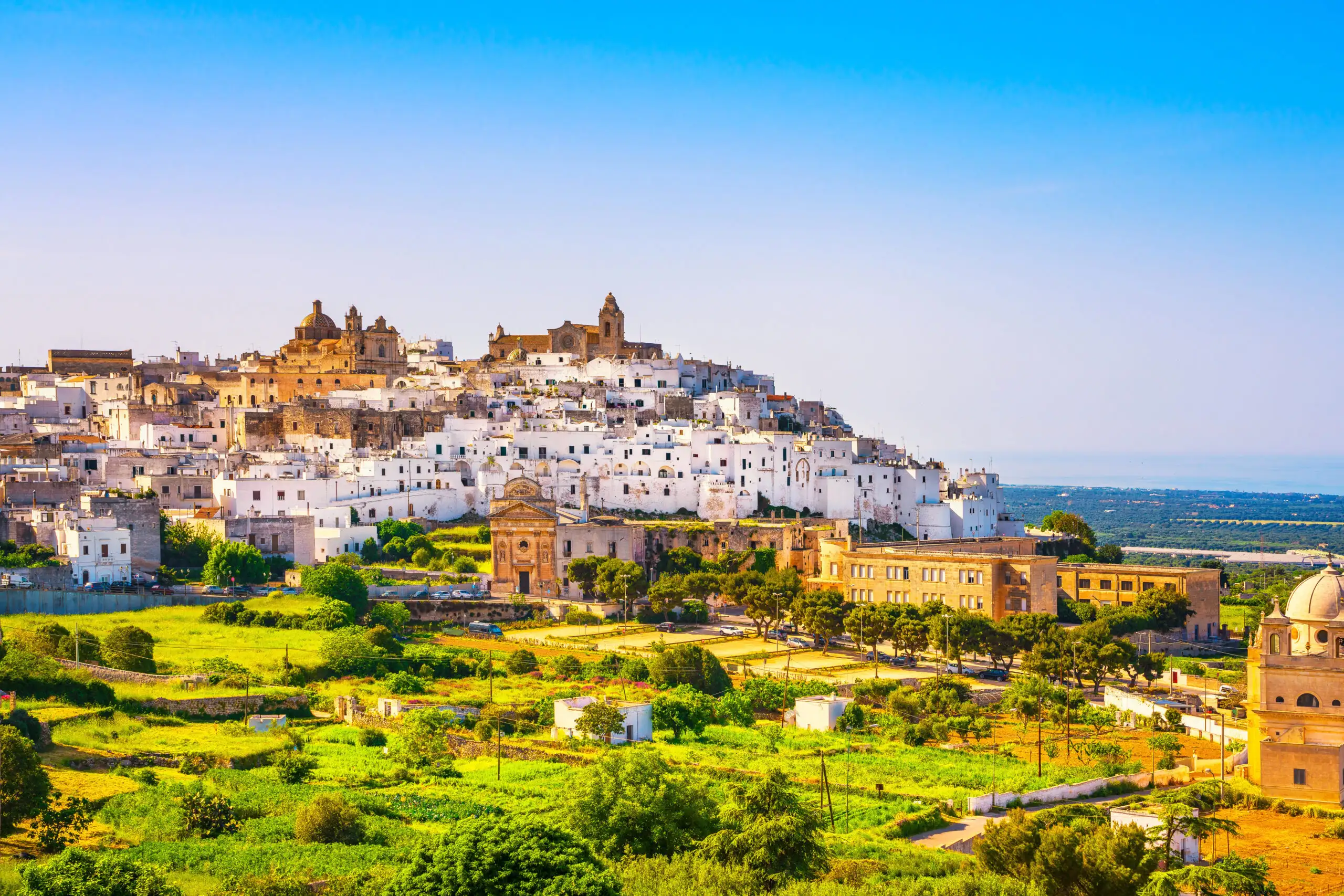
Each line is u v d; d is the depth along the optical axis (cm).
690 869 12131
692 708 18762
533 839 11181
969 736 19138
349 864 12338
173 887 11075
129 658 19088
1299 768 16038
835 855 13188
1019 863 12625
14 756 12769
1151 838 13162
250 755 16025
